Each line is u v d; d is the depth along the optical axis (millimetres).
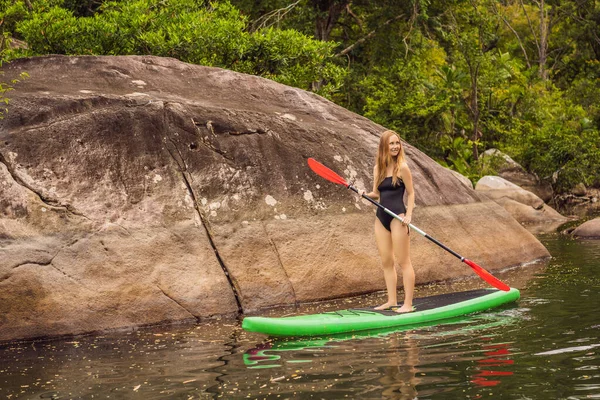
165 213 7074
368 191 8453
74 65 8430
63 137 7031
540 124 27984
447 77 24500
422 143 23625
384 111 23188
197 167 7508
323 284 7484
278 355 5047
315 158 8281
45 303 6070
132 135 7336
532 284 7879
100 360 5137
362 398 3912
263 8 23094
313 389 4125
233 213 7438
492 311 6469
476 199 9992
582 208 23203
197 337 5852
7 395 4309
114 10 14250
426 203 9086
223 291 6918
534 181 24578
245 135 7969
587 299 6723
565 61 41469
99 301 6285
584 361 4449
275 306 7133
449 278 8555
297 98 9289
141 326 6383
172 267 6789
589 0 40125
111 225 6723
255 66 13656
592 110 34281
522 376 4191
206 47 12805
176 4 13406
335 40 26219
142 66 8703
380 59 24234
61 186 6754
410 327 5906
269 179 7844
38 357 5320
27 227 6363
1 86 7438
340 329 5820
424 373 4363
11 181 6543
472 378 4203
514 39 40750
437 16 25312
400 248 6406
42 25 12273
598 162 24734
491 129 26984
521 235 10133
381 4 23625
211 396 4078
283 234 7562
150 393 4207
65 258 6344
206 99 8438
